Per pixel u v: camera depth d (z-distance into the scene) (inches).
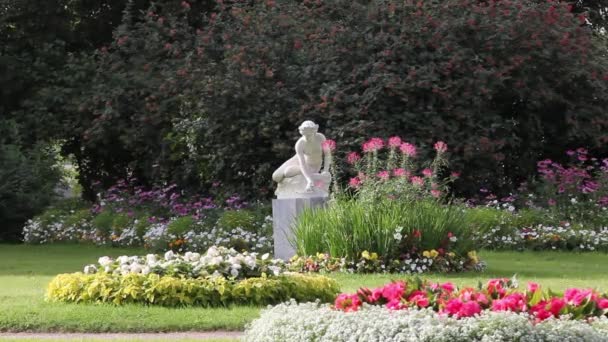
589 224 842.8
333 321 305.7
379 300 342.0
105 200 970.7
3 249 869.2
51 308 435.2
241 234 792.3
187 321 405.1
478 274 600.1
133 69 1029.8
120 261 482.0
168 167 1012.5
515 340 289.9
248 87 901.8
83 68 1072.8
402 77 891.4
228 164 936.3
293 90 913.5
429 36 902.4
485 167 916.6
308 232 624.1
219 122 917.8
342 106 883.4
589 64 951.6
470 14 919.7
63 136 1090.7
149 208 943.0
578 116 959.0
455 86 893.2
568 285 528.7
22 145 1079.6
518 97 957.2
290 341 305.9
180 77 957.2
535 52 922.7
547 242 802.8
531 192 909.2
